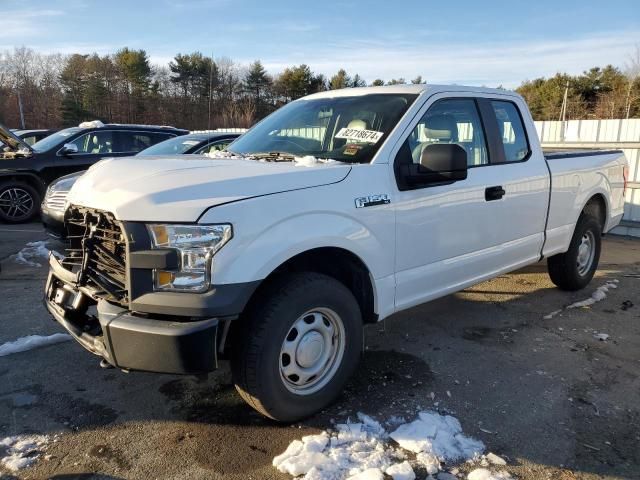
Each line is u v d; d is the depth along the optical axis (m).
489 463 2.76
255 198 2.75
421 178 3.42
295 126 4.06
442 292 3.89
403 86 3.99
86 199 2.96
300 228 2.88
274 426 3.07
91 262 2.96
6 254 7.13
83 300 3.04
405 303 3.61
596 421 3.18
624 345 4.32
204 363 2.58
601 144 9.80
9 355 3.96
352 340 3.23
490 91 4.40
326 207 3.01
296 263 3.20
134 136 10.46
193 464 2.73
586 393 3.52
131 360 2.64
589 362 3.99
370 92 4.05
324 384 3.15
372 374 3.73
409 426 3.04
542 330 4.61
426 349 4.17
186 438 2.95
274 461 2.72
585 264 5.72
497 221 4.23
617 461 2.80
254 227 2.70
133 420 3.13
